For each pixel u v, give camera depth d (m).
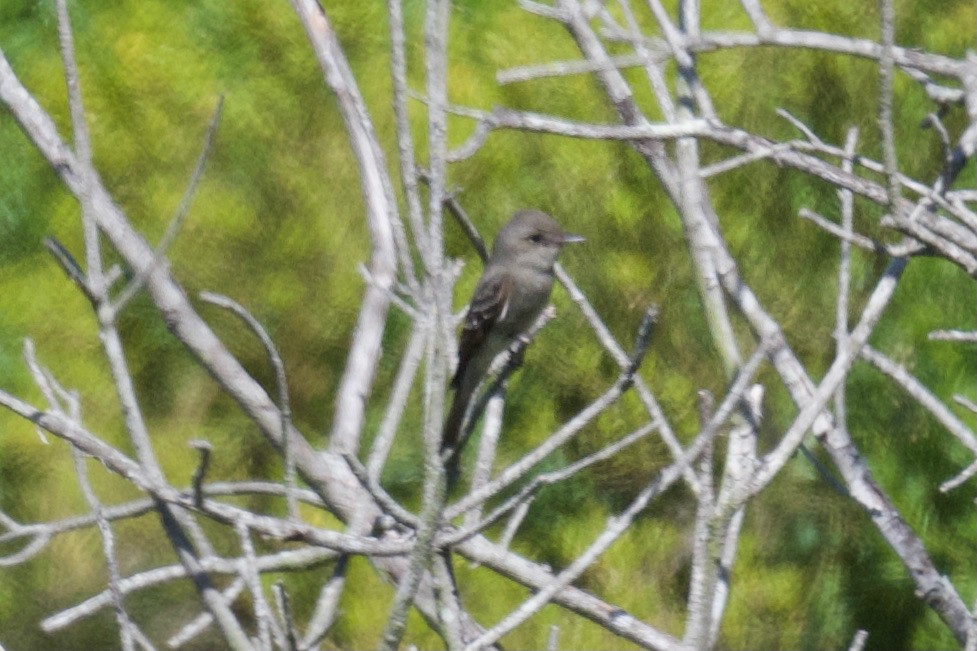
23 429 12.57
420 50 12.69
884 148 5.26
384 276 6.74
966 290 12.41
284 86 12.90
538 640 12.46
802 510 12.77
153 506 5.45
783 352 6.33
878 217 12.57
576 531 12.68
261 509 13.03
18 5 13.26
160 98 12.88
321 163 12.88
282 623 4.55
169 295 6.06
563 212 12.59
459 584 12.53
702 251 6.21
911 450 12.52
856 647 4.95
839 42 5.78
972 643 5.05
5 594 13.21
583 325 12.55
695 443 4.73
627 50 12.28
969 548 12.45
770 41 5.81
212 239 12.81
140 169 12.88
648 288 12.63
